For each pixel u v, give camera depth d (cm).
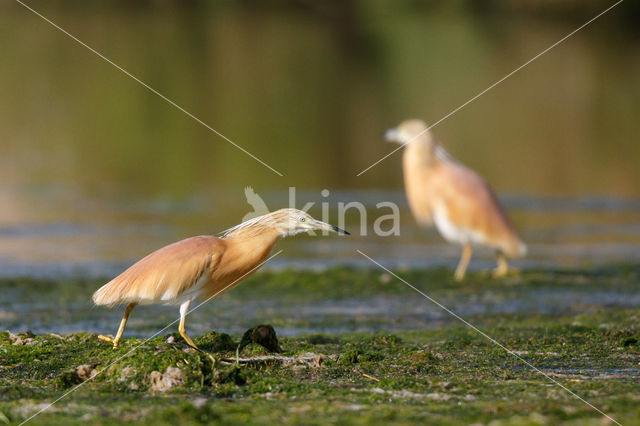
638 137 2753
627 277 1423
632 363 811
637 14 4469
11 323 1066
